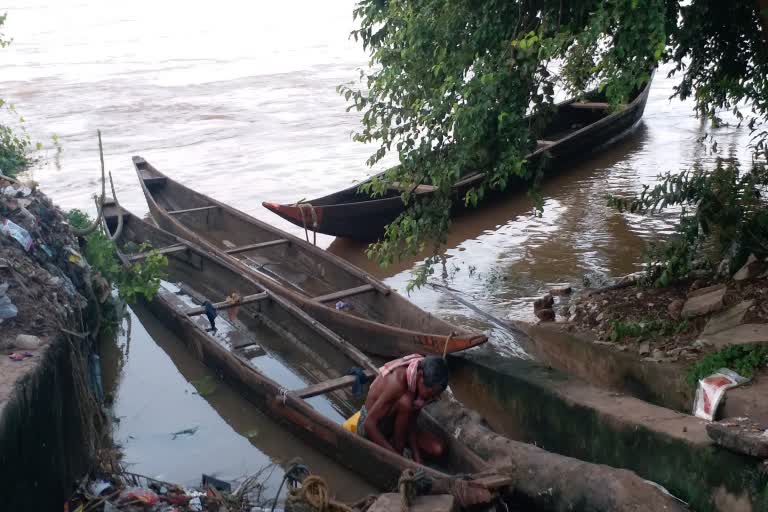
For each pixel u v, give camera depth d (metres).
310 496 4.96
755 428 4.70
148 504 5.23
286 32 31.17
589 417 5.73
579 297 8.12
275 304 8.23
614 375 6.46
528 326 7.68
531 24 6.44
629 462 5.40
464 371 7.09
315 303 8.05
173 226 10.55
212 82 21.62
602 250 9.89
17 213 7.02
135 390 7.33
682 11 7.17
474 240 10.62
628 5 5.22
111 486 5.48
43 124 17.25
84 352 6.24
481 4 6.42
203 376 7.56
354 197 11.18
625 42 5.36
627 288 7.88
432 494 4.95
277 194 12.57
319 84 20.98
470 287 9.08
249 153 14.92
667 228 10.52
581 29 6.20
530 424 6.36
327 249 10.75
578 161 13.93
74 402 5.67
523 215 11.45
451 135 7.42
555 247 10.12
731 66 8.46
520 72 6.19
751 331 6.07
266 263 10.16
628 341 6.65
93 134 16.44
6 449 4.04
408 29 6.60
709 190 7.45
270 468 6.09
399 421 5.59
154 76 22.66
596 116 15.63
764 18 6.51
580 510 5.02
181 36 31.12
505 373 6.59
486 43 6.45
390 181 7.23
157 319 8.69
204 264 9.62
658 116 16.95
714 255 8.23
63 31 33.25
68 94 20.31
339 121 17.14
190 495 5.41
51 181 13.23
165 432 6.62
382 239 10.70
